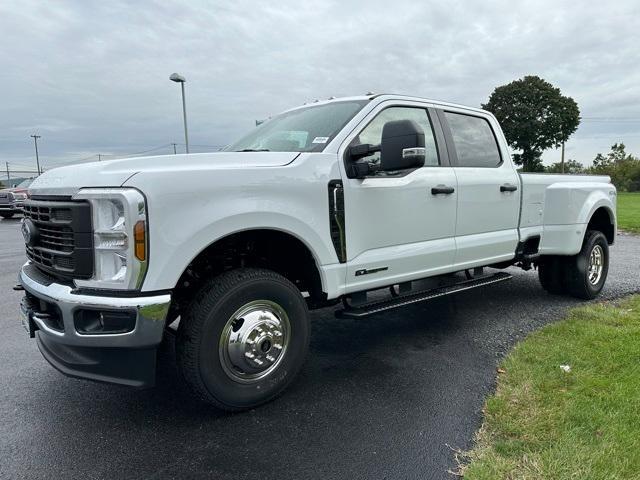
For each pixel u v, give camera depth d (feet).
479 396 10.85
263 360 10.12
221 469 8.28
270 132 13.70
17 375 12.41
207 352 9.37
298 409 10.36
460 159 14.93
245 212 9.61
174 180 8.88
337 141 11.66
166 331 10.60
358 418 9.95
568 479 7.59
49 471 8.28
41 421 10.00
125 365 8.96
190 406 10.57
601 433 8.86
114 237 8.57
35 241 10.33
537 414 9.62
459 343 14.35
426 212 13.43
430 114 14.38
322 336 15.16
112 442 9.16
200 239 9.07
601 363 11.98
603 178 20.92
